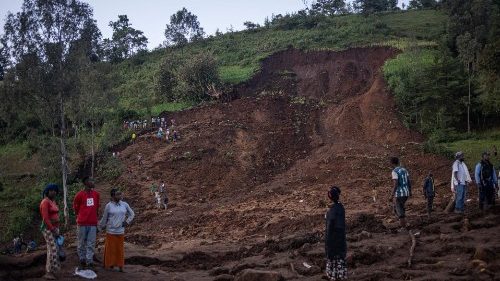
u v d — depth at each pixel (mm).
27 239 30047
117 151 39750
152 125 44219
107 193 32562
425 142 34094
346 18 73438
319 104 45906
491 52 38562
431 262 10141
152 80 59344
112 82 36938
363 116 41281
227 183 33594
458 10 58938
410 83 40344
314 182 31391
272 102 45531
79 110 34875
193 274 11383
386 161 32375
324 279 9336
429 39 57875
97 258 11617
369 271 9695
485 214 13961
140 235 21578
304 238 13938
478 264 9078
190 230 23125
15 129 48188
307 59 56688
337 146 36938
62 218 29578
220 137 39719
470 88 38531
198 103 49312
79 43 30016
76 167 36844
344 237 8734
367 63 52188
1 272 9930
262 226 21391
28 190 36469
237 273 10430
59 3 29453
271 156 37188
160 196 31391
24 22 28578
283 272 10500
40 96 29297
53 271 9633
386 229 13977
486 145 33062
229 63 61562
